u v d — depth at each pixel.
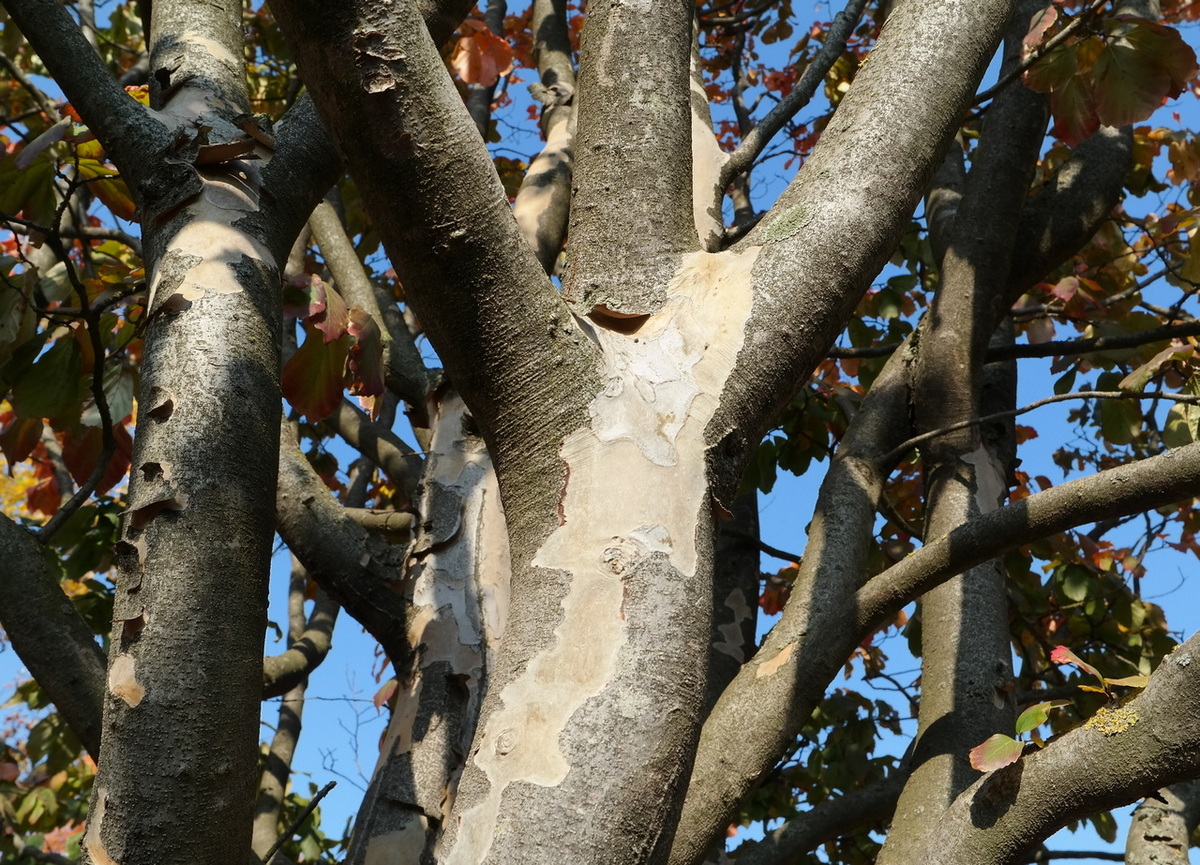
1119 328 2.53
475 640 1.87
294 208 1.60
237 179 1.56
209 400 1.40
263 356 1.46
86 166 1.87
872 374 3.16
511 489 1.29
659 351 1.32
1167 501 1.47
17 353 1.78
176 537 1.35
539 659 1.21
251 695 1.34
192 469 1.37
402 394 2.39
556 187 2.41
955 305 2.20
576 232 1.44
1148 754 1.41
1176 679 1.42
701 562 1.26
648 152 1.44
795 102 1.91
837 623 1.66
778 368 1.33
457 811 1.18
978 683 1.83
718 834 1.62
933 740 1.79
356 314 1.76
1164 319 2.62
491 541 1.94
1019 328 3.25
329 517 1.99
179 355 1.42
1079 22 1.82
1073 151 2.45
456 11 1.68
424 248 1.25
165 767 1.28
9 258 1.75
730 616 2.36
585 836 1.15
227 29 1.75
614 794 1.17
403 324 2.54
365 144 1.22
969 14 1.50
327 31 1.21
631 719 1.19
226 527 1.36
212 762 1.29
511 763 1.18
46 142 1.64
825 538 1.94
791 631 1.79
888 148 1.41
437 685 1.85
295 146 1.62
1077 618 2.73
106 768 1.29
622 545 1.24
